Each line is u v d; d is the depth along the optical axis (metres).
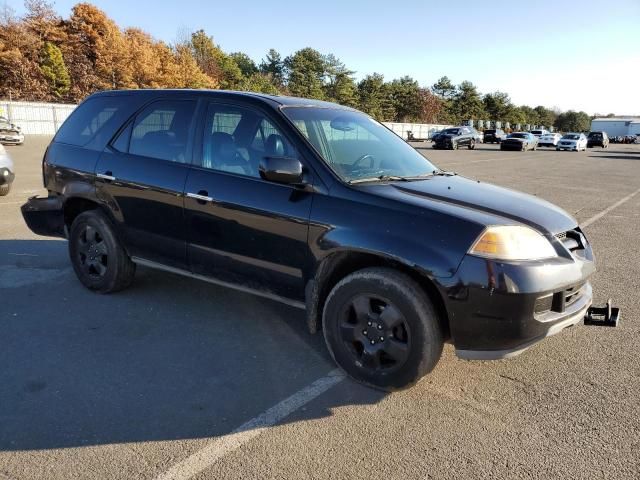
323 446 2.71
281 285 3.62
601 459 2.64
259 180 3.68
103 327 4.12
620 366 3.66
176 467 2.53
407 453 2.67
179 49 64.25
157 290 4.95
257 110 3.84
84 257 4.82
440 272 2.93
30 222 5.23
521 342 2.97
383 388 3.25
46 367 3.46
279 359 3.67
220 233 3.83
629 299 5.07
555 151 40.38
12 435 2.73
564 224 3.40
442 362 3.68
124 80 56.44
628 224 9.09
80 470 2.49
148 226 4.29
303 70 78.00
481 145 47.66
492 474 2.52
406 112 84.94
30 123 37.09
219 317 4.38
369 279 3.19
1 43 48.91
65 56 55.06
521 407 3.12
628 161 29.06
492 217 3.10
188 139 4.13
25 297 4.70
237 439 2.76
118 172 4.43
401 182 3.61
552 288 2.96
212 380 3.36
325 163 3.47
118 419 2.90
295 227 3.44
